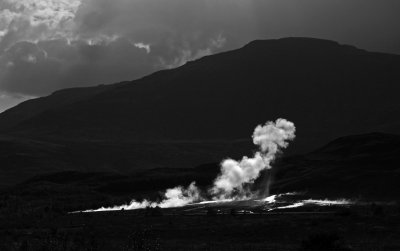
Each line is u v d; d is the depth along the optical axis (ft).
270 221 231.30
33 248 136.26
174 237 202.80
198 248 163.22
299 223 219.82
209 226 225.76
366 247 158.92
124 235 204.44
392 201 360.28
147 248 112.16
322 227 207.62
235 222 236.63
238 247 165.58
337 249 145.28
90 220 276.41
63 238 138.41
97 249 135.95
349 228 202.80
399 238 179.73
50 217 314.96
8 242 165.78
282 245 171.01
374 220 218.38
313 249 145.18
